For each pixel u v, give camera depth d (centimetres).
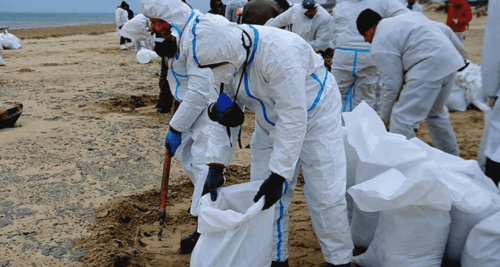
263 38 246
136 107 870
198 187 361
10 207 411
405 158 290
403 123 460
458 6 1096
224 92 280
